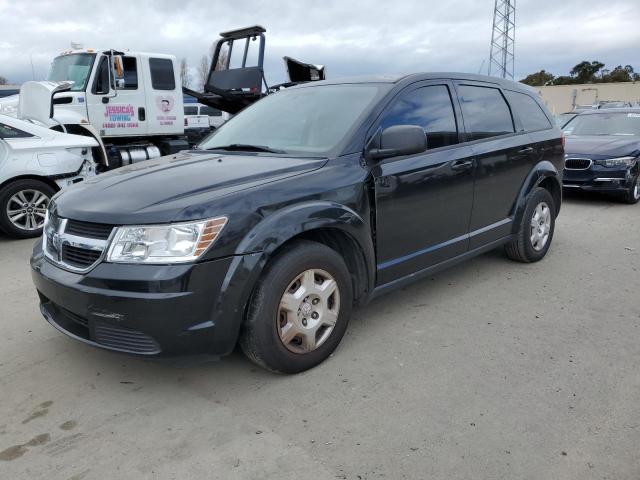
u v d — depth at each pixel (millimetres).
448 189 4035
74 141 7055
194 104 18531
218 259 2709
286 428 2674
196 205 2719
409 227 3777
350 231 3270
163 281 2604
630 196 8773
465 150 4219
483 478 2303
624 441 2535
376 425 2688
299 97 4254
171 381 3145
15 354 3490
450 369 3246
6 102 10109
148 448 2533
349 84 4090
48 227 3199
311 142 3645
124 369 3289
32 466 2412
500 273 5082
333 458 2445
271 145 3816
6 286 4836
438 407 2840
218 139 4281
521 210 4988
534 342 3607
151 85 10555
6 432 2666
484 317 4043
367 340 3654
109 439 2604
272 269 2928
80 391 3045
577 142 9188
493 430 2633
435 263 4094
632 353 3428
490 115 4660
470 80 4543
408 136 3355
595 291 4590
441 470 2355
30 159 6613
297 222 2965
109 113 10086
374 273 3568
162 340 2660
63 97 9469
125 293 2623
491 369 3244
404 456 2451
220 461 2434
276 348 3006
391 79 3965
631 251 5879
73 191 3260
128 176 3311
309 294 3117
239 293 2779
